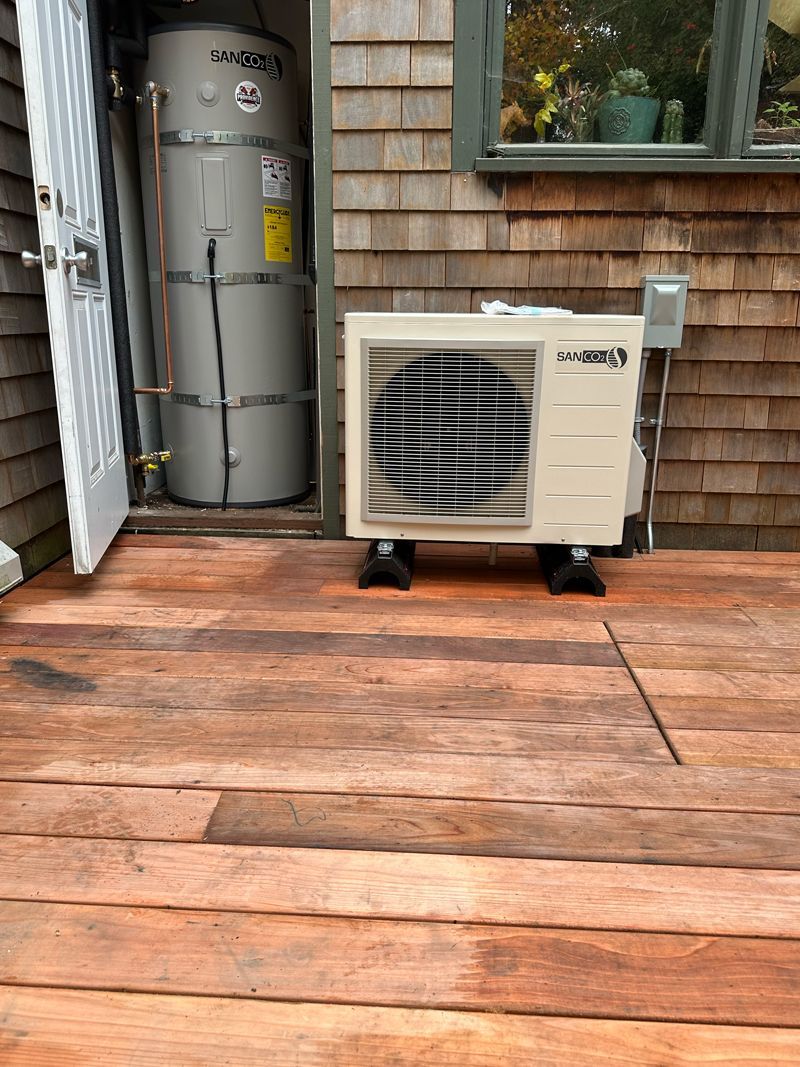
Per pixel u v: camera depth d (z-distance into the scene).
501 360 2.17
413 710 1.61
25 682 1.72
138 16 2.68
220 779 1.36
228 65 2.69
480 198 2.47
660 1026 0.90
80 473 2.15
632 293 2.53
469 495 2.26
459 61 2.37
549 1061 0.86
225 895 1.09
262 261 2.90
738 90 2.33
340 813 1.27
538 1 2.35
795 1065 0.86
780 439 2.64
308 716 1.58
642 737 1.52
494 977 0.96
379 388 2.21
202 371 2.94
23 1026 0.90
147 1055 0.86
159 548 2.72
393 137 2.45
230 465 3.01
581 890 1.11
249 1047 0.87
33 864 1.15
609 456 2.22
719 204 2.45
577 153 2.43
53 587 2.33
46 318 2.55
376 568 2.31
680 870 1.15
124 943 1.01
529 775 1.39
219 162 2.75
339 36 2.38
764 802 1.32
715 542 2.75
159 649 1.89
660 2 2.34
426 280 2.55
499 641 1.96
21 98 2.38
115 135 2.87
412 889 1.11
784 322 2.53
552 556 2.41
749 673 1.79
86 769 1.39
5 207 2.27
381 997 0.93
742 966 0.98
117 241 2.69
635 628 2.05
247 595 2.26
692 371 2.59
